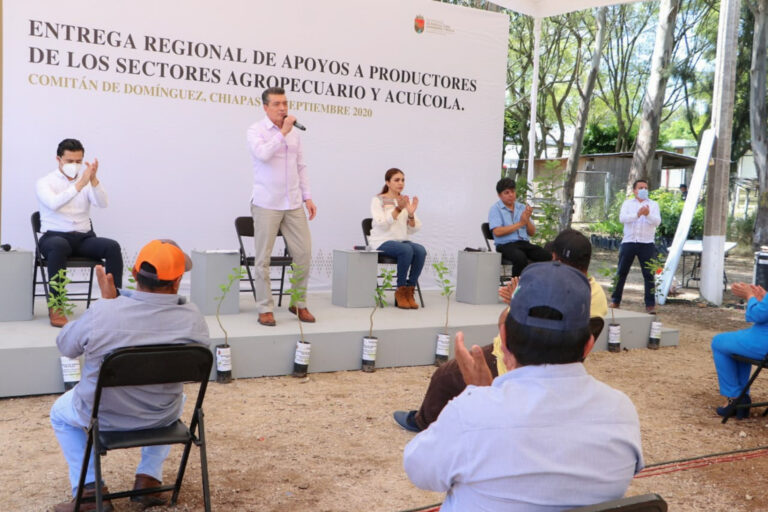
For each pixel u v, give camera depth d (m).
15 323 4.93
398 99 7.87
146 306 2.56
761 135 18.84
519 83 22.91
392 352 5.46
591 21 22.42
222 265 5.65
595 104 24.80
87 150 6.45
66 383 4.31
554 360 1.37
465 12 8.19
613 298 8.08
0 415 3.92
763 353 4.29
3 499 2.88
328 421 4.10
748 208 19.83
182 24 6.71
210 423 3.95
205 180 6.93
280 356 5.02
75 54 6.32
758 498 3.27
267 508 2.93
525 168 22.89
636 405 4.74
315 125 7.43
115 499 2.89
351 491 3.15
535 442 1.31
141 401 2.60
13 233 6.23
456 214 8.38
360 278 6.37
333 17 7.41
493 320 6.02
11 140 6.15
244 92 7.04
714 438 4.14
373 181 7.81
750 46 21.06
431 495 3.15
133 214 6.66
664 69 18.17
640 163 18.53
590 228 18.23
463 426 1.33
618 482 1.38
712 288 9.66
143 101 6.61
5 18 6.04
